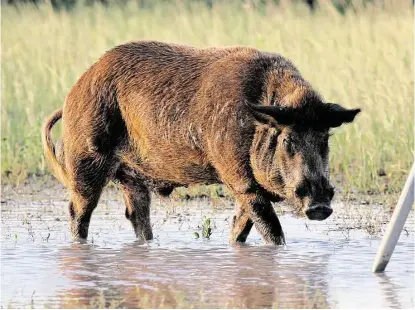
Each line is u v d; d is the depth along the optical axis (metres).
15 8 86.56
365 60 59.47
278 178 32.34
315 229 37.41
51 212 41.59
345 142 49.75
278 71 33.56
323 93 55.28
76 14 84.56
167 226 38.56
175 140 34.72
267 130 32.59
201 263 31.39
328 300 26.50
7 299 26.62
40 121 53.56
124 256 32.66
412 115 51.72
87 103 36.41
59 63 62.84
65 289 27.75
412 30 63.91
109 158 36.38
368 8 72.50
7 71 62.12
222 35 66.75
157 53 35.81
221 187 46.06
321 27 69.50
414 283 28.52
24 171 49.81
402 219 29.73
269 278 29.17
